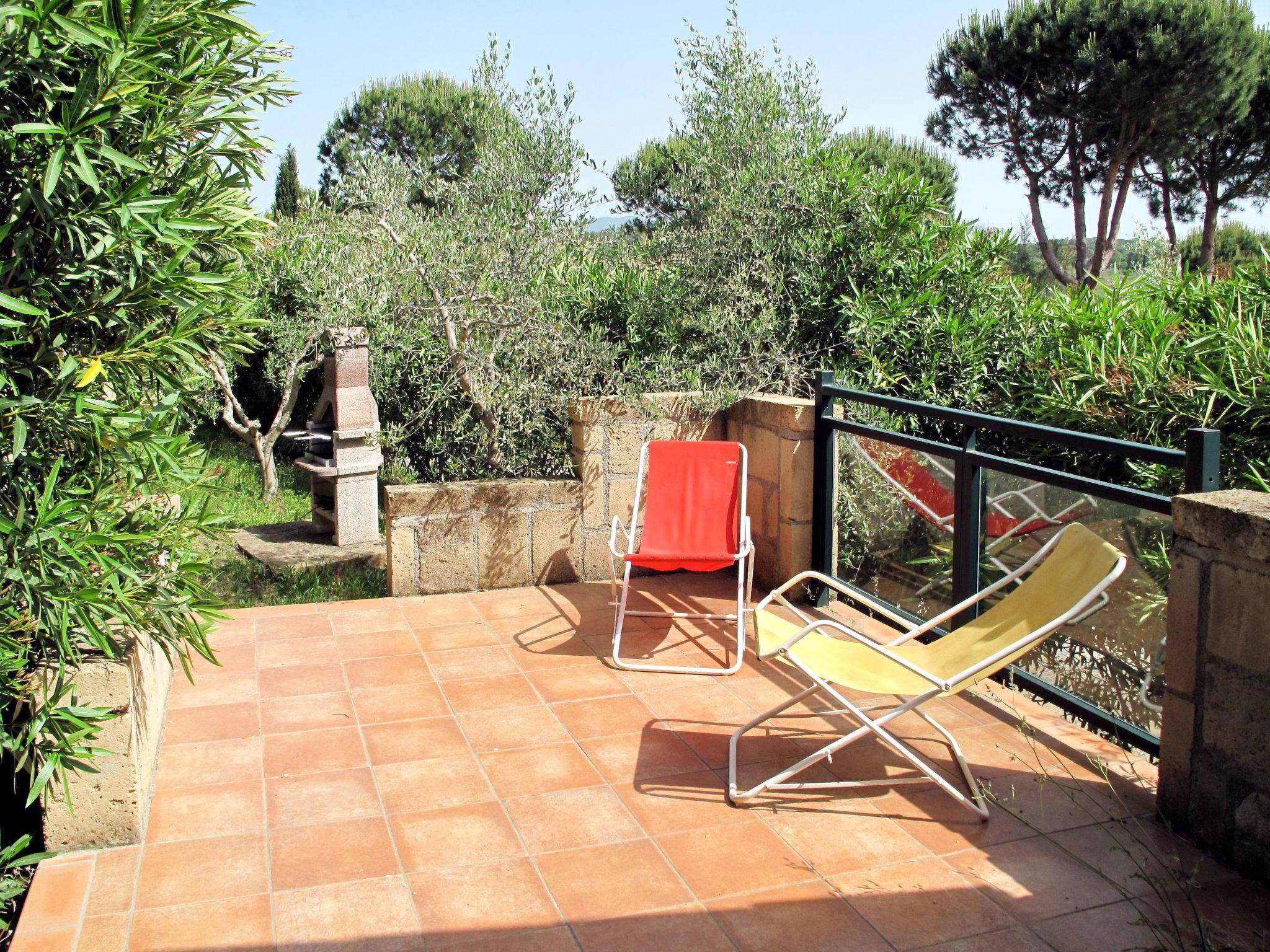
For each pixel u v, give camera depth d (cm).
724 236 641
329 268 723
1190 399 502
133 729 300
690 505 508
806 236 653
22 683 280
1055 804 328
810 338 663
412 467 753
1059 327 616
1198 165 1802
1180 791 304
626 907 273
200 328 302
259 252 816
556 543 576
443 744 375
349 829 314
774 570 557
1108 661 365
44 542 268
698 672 444
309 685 430
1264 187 1747
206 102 290
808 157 664
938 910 271
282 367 893
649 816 322
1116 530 351
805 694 350
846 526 519
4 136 253
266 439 890
